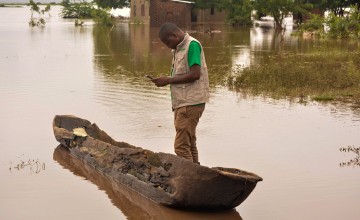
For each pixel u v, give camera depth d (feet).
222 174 18.58
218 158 26.05
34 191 21.91
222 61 70.95
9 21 207.82
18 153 27.35
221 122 33.73
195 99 21.24
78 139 27.04
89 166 25.43
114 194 21.79
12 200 20.90
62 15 256.11
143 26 170.50
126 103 39.99
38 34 130.52
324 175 23.50
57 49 88.89
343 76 48.55
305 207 20.06
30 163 25.67
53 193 21.74
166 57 75.31
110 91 45.47
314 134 30.71
